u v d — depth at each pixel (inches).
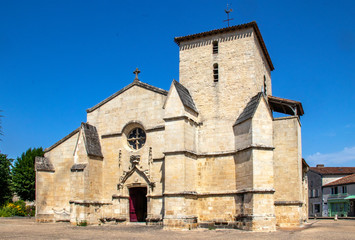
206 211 1152.8
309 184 3548.2
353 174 3152.1
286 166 1195.3
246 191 1045.2
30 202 2369.6
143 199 1354.6
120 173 1299.2
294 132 1208.8
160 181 1210.6
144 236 859.4
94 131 1371.8
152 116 1282.0
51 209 1395.2
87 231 995.3
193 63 1334.9
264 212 1007.0
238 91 1236.5
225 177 1154.7
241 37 1283.2
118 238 812.0
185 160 1111.6
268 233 930.1
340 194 3002.0
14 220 1537.9
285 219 1155.9
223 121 1219.9
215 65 1304.1
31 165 2325.3
